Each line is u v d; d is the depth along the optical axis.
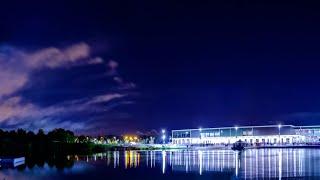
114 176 121.12
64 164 163.50
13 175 129.12
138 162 168.38
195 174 122.69
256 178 112.31
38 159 194.50
